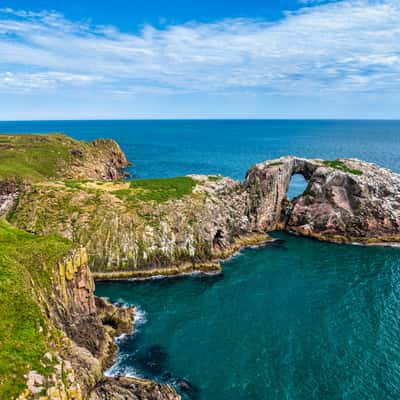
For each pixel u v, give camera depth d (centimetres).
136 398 2802
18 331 2423
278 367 3534
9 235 3928
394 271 5956
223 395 3166
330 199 7775
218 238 6656
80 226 6059
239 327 4259
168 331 4162
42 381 2138
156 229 6141
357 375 3409
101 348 3628
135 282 5509
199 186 7500
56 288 3353
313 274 5825
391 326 4259
